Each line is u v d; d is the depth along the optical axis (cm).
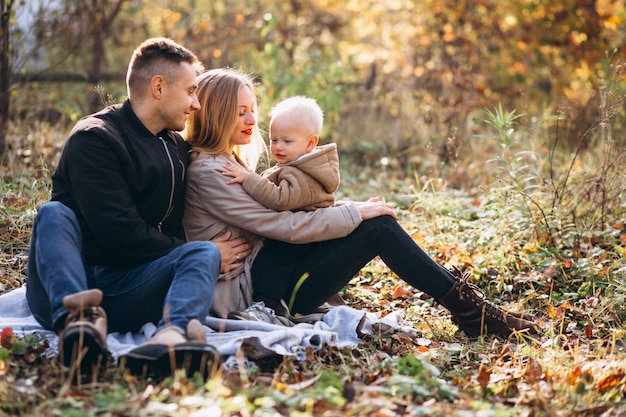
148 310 346
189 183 383
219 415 268
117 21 1090
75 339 301
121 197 346
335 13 1250
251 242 396
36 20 812
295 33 1155
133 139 358
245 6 1123
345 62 995
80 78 948
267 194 381
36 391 294
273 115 401
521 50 1071
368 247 393
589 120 882
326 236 387
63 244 328
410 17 1109
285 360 337
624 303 452
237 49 1020
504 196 568
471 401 304
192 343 302
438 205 623
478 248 537
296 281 393
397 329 391
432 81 988
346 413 281
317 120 399
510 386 327
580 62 1074
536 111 1009
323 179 391
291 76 916
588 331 418
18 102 876
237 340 336
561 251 531
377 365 342
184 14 1085
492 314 407
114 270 357
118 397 285
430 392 313
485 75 1048
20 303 380
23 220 514
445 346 393
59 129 805
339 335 377
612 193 587
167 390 290
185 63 367
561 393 320
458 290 402
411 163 838
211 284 334
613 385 331
